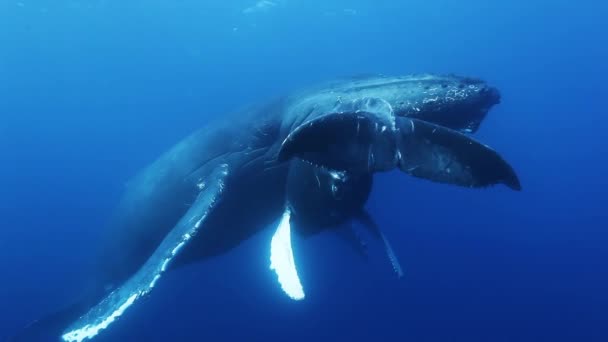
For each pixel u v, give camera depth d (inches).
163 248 289.3
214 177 333.7
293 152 176.1
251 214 352.5
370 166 177.9
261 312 765.9
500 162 165.2
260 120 339.3
